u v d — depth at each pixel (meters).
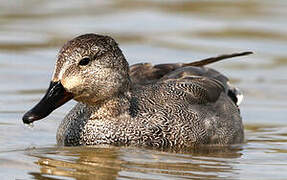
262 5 26.72
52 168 10.81
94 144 12.35
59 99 11.81
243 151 12.60
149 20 24.44
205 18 24.75
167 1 27.27
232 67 19.66
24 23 23.55
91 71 11.95
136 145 12.28
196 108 12.92
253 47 21.36
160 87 13.04
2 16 24.30
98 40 12.09
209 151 12.48
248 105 16.44
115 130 12.32
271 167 11.37
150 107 12.57
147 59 19.77
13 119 14.19
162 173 10.73
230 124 13.38
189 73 13.88
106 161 11.30
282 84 18.11
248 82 18.27
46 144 12.50
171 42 21.66
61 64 11.86
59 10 25.67
